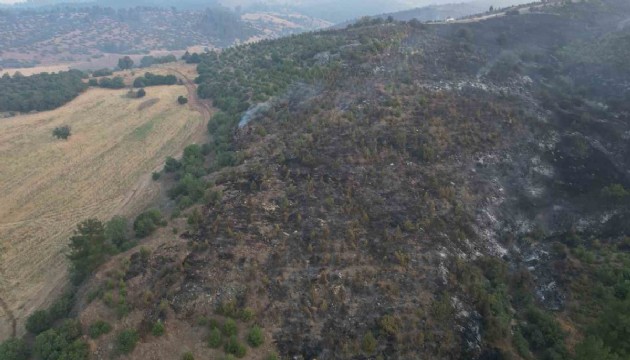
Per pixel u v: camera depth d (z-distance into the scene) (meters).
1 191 60.38
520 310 38.81
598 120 67.94
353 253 38.91
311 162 50.84
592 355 29.77
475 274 39.84
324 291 35.09
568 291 41.03
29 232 52.19
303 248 38.91
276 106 68.31
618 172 57.88
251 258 37.16
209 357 29.30
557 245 46.06
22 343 32.31
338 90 69.06
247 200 44.97
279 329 31.89
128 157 70.56
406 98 65.69
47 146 72.88
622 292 39.06
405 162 52.09
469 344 33.72
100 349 29.64
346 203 44.75
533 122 63.38
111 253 38.44
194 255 37.41
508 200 50.81
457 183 50.59
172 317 31.86
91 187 62.16
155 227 42.09
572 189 54.03
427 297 36.19
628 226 48.50
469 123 60.09
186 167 58.75
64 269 45.75
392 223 43.25
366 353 31.08
